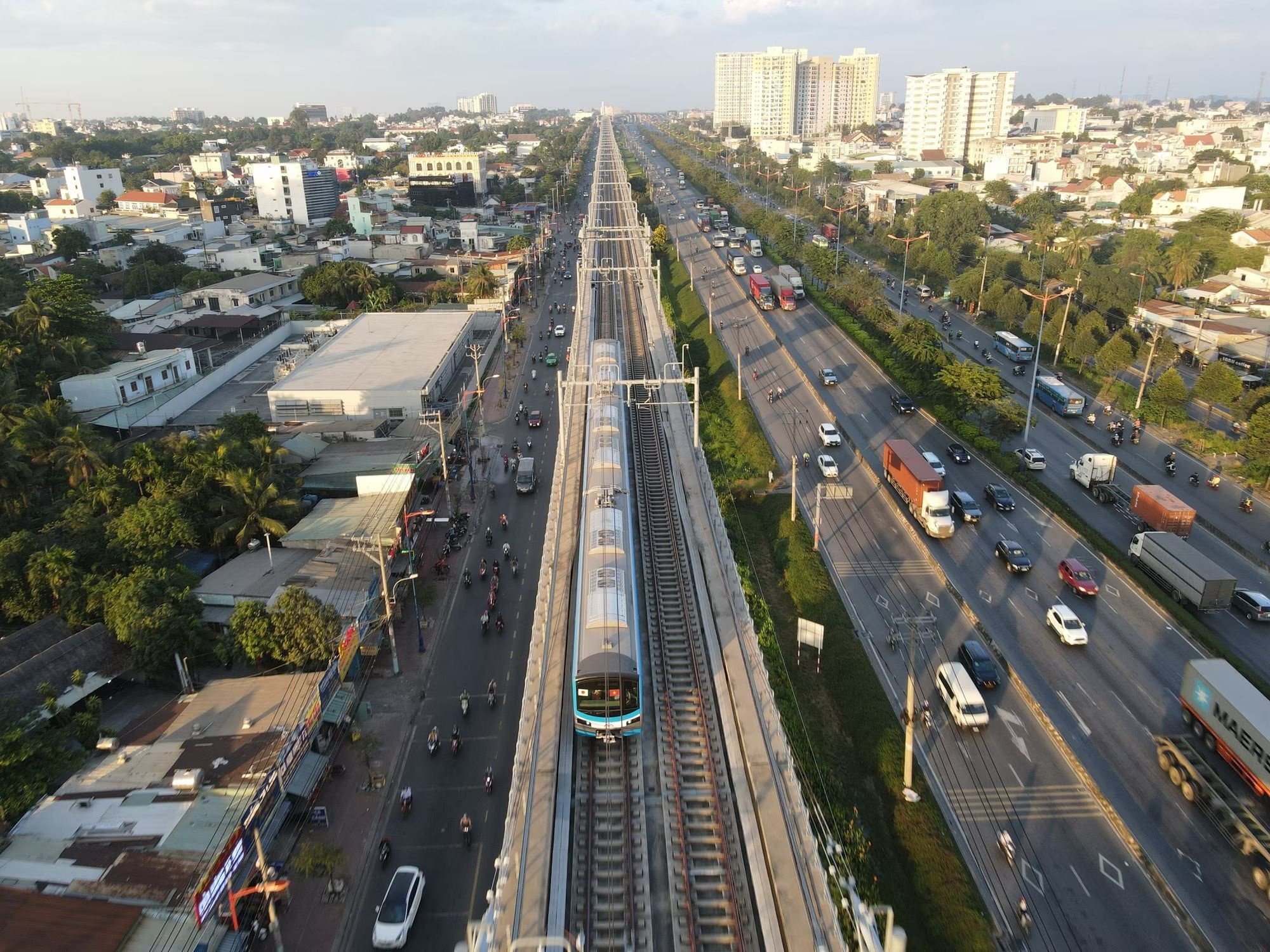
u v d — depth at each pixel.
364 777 44.56
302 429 84.38
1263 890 37.00
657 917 34.94
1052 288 135.75
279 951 33.69
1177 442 87.62
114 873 34.81
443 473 78.62
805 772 42.53
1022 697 49.50
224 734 43.06
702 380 107.62
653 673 50.12
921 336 104.12
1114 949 34.50
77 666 48.41
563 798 39.69
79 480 67.38
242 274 153.25
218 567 62.28
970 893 36.53
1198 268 144.38
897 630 55.69
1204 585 55.50
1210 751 44.50
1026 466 79.75
